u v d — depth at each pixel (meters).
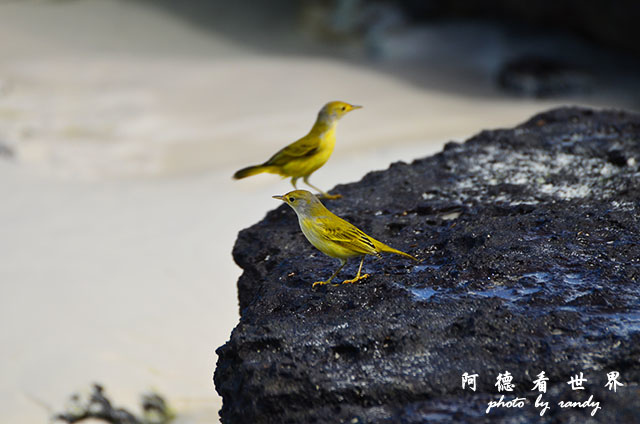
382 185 7.62
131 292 18.14
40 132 33.16
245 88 43.53
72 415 12.80
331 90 43.53
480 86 44.56
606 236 5.98
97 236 22.09
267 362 4.80
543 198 7.06
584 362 4.47
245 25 57.56
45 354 14.73
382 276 5.70
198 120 37.53
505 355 4.61
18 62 47.09
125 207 24.92
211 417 12.91
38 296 17.77
